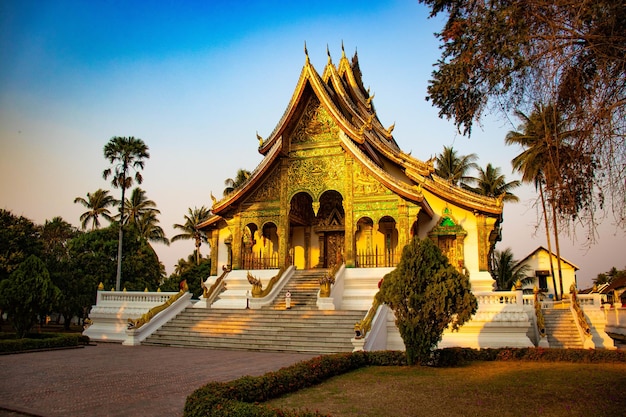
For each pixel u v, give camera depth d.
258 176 27.27
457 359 13.43
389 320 18.61
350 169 26.11
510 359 14.31
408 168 27.67
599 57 7.00
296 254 29.53
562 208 7.68
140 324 20.39
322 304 21.25
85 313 41.09
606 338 22.02
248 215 27.77
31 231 39.34
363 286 24.16
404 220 24.56
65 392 9.77
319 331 18.39
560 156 7.60
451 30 8.42
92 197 57.16
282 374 9.59
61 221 60.97
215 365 13.72
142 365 13.72
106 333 21.98
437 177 27.61
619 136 6.89
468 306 12.79
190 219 61.22
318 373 10.78
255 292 22.81
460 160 49.41
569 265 52.25
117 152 39.59
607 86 6.85
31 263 18.78
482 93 8.68
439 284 12.74
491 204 24.84
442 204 25.97
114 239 45.69
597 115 6.98
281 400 8.91
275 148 27.08
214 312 21.75
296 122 27.73
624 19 6.73
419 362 13.09
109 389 10.09
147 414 8.04
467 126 9.28
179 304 22.45
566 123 7.44
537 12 7.43
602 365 13.22
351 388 10.07
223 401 7.16
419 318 12.88
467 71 8.42
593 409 8.13
